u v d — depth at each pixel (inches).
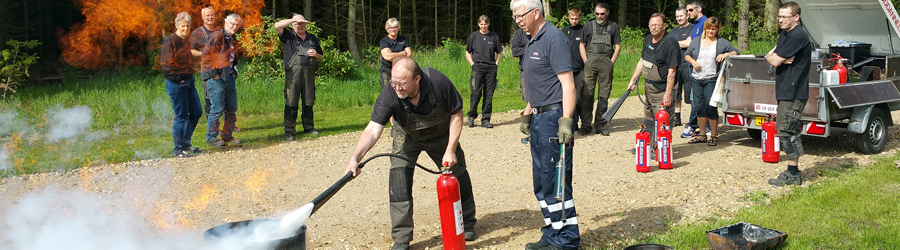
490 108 363.3
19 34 765.3
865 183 212.2
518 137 331.6
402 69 139.1
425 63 725.3
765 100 271.4
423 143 157.6
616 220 187.3
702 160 265.3
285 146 312.7
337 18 1082.1
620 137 326.6
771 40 1067.3
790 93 216.7
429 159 280.1
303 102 346.3
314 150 302.5
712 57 286.7
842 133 317.1
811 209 186.1
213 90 301.6
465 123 375.9
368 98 502.6
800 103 217.2
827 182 220.2
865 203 189.3
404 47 348.2
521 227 182.2
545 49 146.2
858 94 260.8
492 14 1328.7
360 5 1074.1
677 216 189.6
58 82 637.3
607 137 327.3
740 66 278.4
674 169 251.1
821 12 334.0
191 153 291.7
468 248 165.8
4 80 498.6
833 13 328.8
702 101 295.0
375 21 1157.1
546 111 148.6
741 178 232.5
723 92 289.0
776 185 220.8
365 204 211.8
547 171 150.0
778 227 171.2
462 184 167.6
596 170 255.6
